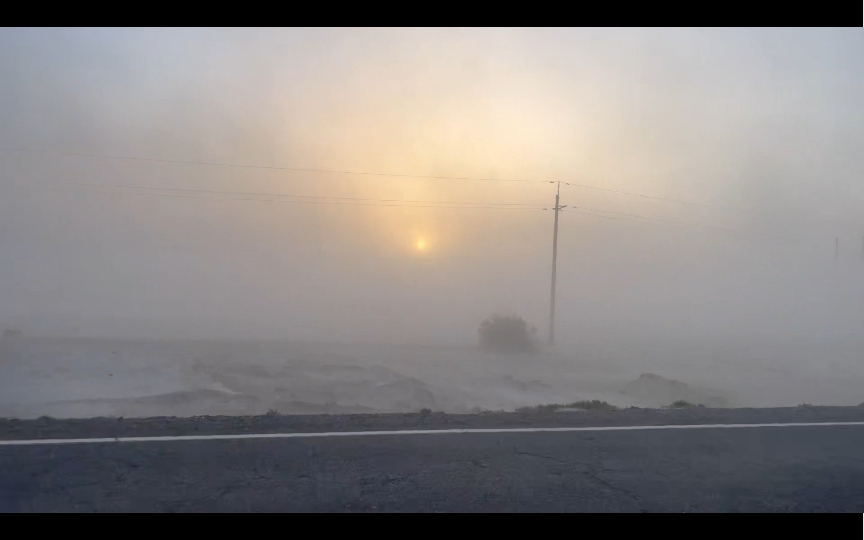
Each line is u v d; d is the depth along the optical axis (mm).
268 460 9227
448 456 9602
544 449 10055
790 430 11539
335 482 8461
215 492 8031
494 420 12133
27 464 8766
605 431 11242
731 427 11719
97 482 8211
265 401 29484
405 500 7938
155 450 9531
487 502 7934
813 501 8133
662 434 11102
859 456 9977
